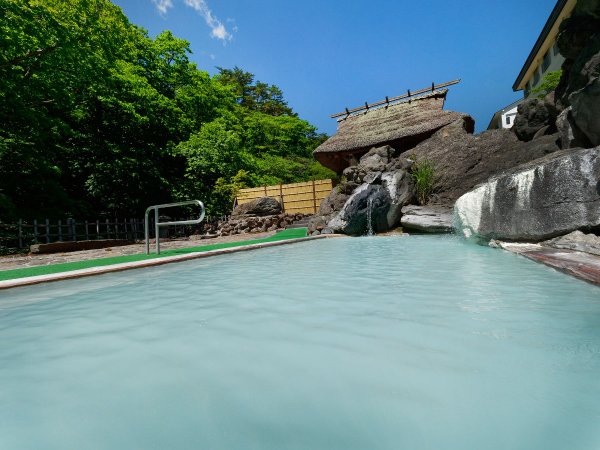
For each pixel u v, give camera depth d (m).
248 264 4.20
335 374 1.17
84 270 3.46
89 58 11.11
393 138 13.44
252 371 1.23
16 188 11.38
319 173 26.25
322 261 4.30
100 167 13.69
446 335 1.50
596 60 4.64
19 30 9.35
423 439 0.80
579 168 3.85
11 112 10.39
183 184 16.92
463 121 11.91
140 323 1.89
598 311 1.75
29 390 1.13
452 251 4.80
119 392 1.10
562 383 1.03
